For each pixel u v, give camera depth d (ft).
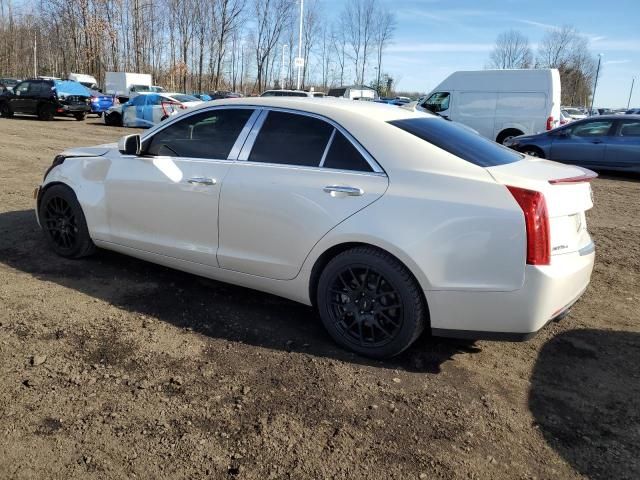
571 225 10.86
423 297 10.78
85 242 15.97
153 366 10.75
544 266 9.97
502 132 54.19
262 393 10.02
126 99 90.99
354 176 11.26
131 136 14.20
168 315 13.08
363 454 8.54
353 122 11.66
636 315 14.51
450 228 10.25
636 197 33.91
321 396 10.02
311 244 11.60
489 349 12.22
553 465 8.52
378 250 10.96
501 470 8.36
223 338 12.10
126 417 9.13
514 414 9.80
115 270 15.83
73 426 8.84
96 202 15.28
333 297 11.66
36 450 8.24
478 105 54.90
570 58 209.56
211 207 12.92
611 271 18.31
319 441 8.78
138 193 14.28
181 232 13.69
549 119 51.90
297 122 12.32
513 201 9.97
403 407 9.82
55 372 10.34
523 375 11.19
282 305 14.02
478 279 10.18
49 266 15.87
